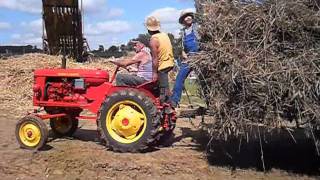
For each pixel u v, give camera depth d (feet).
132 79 22.90
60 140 24.62
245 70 18.88
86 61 61.16
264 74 18.76
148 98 21.93
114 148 22.04
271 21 19.16
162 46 22.74
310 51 18.97
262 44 19.25
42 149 22.58
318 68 18.67
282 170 20.74
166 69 22.80
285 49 19.24
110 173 19.89
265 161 21.50
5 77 42.06
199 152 22.39
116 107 22.24
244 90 18.98
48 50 60.70
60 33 58.85
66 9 55.62
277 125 19.10
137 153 21.94
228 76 19.10
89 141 24.44
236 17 19.67
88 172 20.01
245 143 23.35
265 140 22.43
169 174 20.01
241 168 20.84
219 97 19.42
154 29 23.12
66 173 20.01
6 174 19.86
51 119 25.39
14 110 34.01
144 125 21.89
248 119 19.29
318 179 19.95
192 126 27.48
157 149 22.77
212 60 19.42
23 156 21.56
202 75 19.72
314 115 18.53
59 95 24.27
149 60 23.16
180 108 27.22
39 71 24.47
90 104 23.70
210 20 20.03
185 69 22.97
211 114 19.74
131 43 23.72
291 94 18.57
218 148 22.74
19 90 39.83
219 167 20.85
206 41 20.17
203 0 20.79
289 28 19.13
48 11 55.88
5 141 24.38
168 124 22.99
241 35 19.56
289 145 23.50
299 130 21.34
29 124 22.58
